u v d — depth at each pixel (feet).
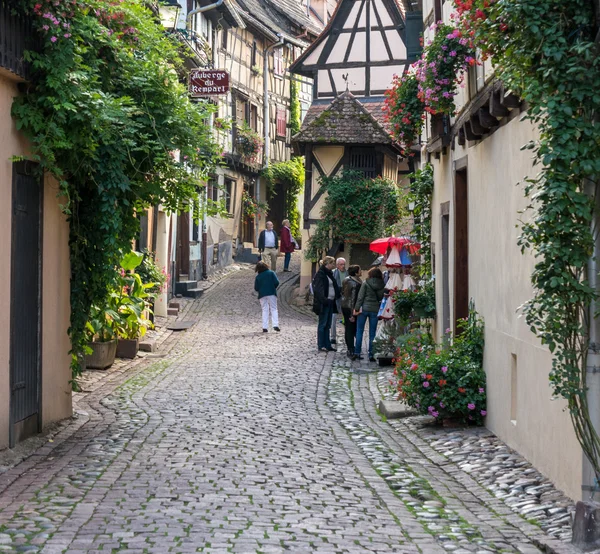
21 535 17.99
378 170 91.30
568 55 18.78
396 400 38.24
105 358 45.88
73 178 31.12
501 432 29.25
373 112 99.86
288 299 87.40
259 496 21.84
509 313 28.02
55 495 21.57
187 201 34.47
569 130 18.35
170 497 21.42
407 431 32.91
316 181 91.86
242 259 115.24
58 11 26.63
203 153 33.68
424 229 49.67
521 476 24.44
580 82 18.58
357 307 53.93
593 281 18.72
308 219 91.97
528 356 25.70
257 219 123.13
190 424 32.01
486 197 31.48
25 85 27.12
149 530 18.49
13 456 25.98
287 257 108.27
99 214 31.81
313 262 90.63
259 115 121.80
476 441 29.53
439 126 40.47
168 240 78.38
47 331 30.48
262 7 128.57
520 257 26.48
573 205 18.45
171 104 31.68
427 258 50.39
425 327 49.11
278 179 126.72
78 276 32.42
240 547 17.33
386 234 87.86
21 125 26.78
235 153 110.63
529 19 18.81
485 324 31.99
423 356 37.63
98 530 18.48
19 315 27.76
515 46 19.80
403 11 101.50
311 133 90.63
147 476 23.72
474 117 31.32
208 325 68.23
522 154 26.09
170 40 35.76
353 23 101.65
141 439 29.04
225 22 103.30
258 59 120.88
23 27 26.22
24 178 27.99
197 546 17.34
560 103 18.62
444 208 42.19
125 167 30.37
